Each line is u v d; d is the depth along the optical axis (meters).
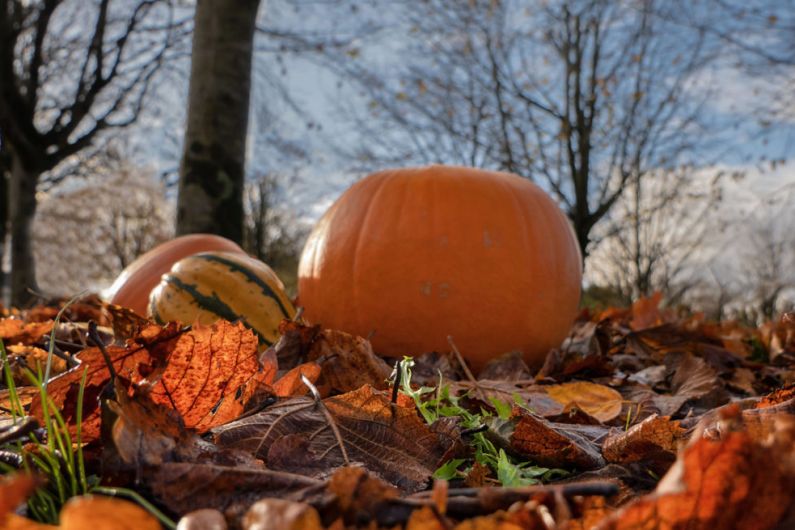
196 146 5.25
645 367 3.31
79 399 1.04
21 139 10.62
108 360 1.08
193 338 1.21
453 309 3.01
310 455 1.19
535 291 3.10
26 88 12.89
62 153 11.29
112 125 11.85
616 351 3.81
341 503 0.86
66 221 23.75
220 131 5.24
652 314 4.80
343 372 1.85
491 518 0.78
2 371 1.80
